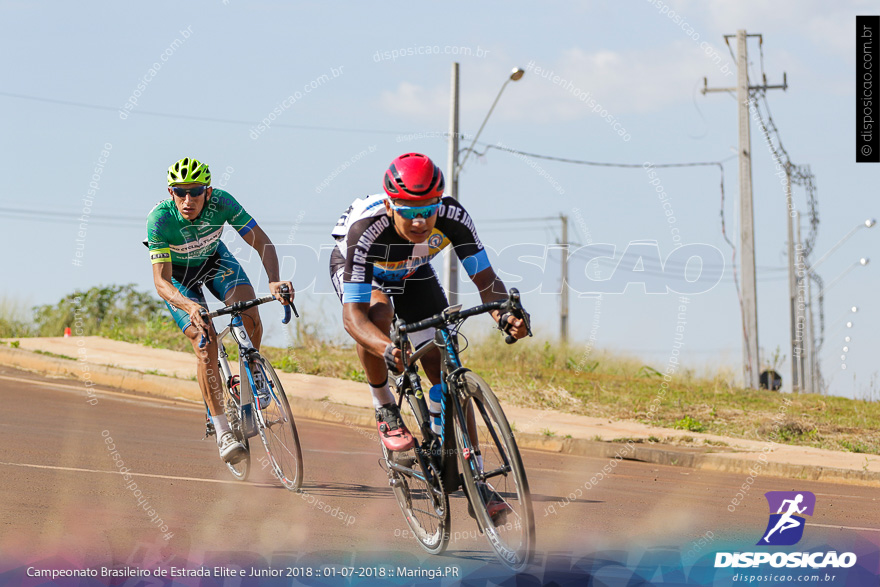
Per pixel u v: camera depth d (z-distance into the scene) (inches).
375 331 303.7
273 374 411.5
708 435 698.8
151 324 1076.5
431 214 298.0
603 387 903.1
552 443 652.1
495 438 271.6
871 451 678.5
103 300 1146.7
